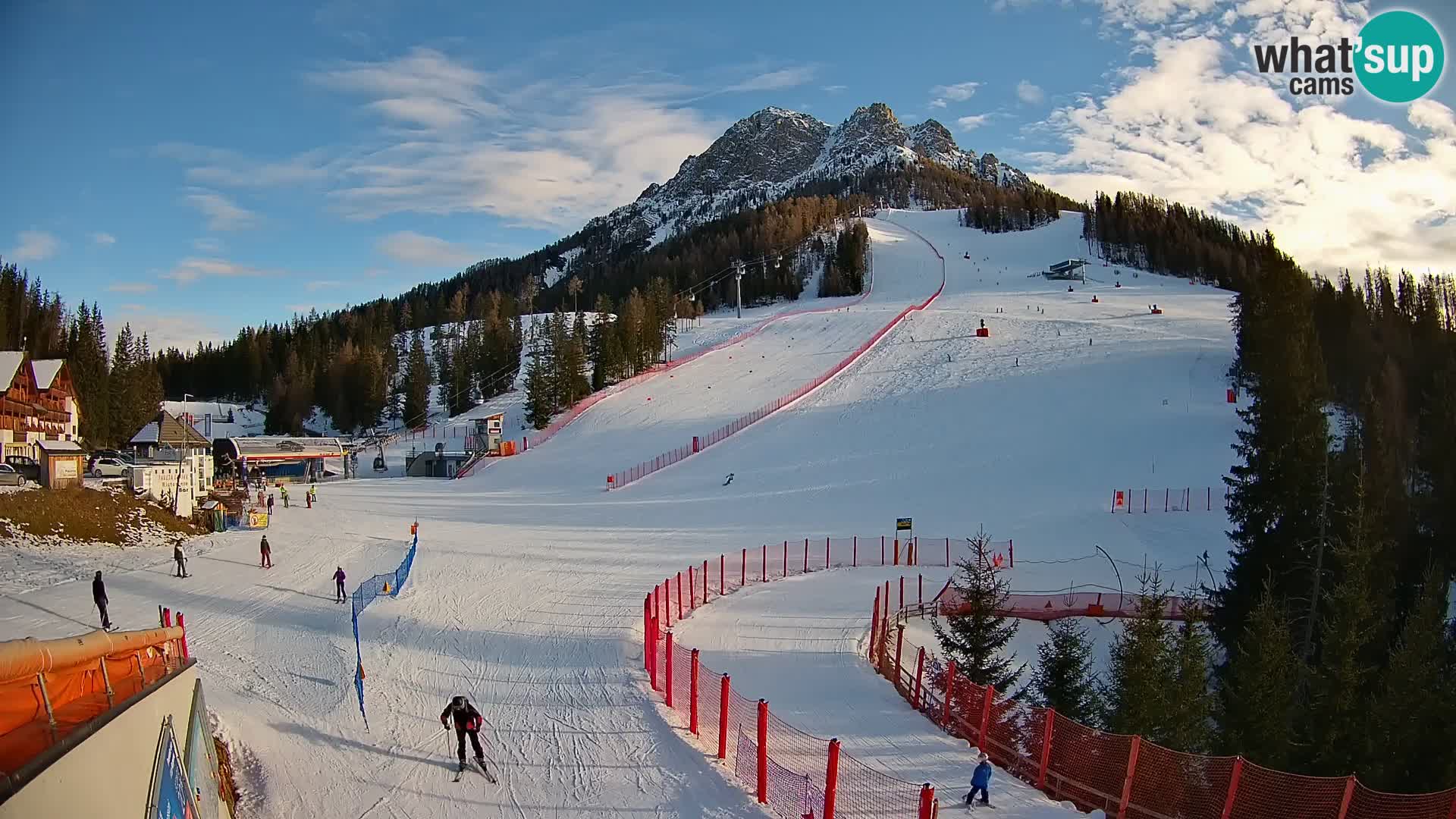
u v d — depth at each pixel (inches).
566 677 979.9
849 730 832.3
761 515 2186.3
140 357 4734.3
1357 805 573.6
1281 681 919.7
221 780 665.0
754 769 730.2
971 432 2736.2
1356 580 1000.2
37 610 1197.7
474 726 737.6
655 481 2652.6
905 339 4047.7
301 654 1066.1
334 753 776.9
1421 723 861.8
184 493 1974.7
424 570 1583.4
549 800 686.5
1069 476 2306.8
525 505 2471.7
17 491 1606.8
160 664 534.9
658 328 4763.8
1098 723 945.5
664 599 1371.8
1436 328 2888.8
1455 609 1339.8
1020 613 1391.5
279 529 2010.3
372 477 3447.3
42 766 302.2
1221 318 4084.6
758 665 1051.9
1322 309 2822.3
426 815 665.6
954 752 779.4
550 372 4200.3
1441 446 1595.7
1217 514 1998.0
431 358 6215.6
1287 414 1344.7
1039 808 658.2
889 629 1199.6
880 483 2406.5
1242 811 595.2
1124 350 3410.4
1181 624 1341.0
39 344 4288.9
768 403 3412.9
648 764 746.8
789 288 7003.0
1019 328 4035.4
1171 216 7327.8
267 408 5502.0
